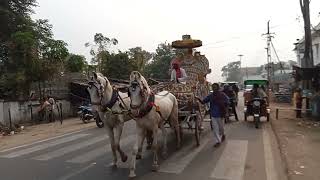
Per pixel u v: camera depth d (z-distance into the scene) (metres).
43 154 10.68
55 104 21.47
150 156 10.01
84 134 14.59
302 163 8.90
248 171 8.42
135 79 8.09
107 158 9.91
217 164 9.07
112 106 8.77
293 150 10.45
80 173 8.41
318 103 17.59
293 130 14.39
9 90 20.27
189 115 11.09
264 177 7.93
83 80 23.91
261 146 11.38
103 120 8.96
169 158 9.75
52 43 23.20
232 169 8.59
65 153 10.73
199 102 11.73
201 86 13.34
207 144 11.73
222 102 11.35
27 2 27.20
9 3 26.17
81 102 23.36
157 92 10.64
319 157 9.55
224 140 12.45
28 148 11.78
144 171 8.48
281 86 45.19
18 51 20.47
